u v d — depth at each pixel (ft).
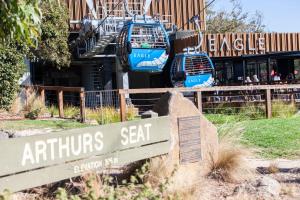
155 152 19.47
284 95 58.59
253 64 85.92
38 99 55.98
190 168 21.24
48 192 17.93
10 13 15.72
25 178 14.48
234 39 84.89
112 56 80.69
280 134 33.42
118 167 21.25
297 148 29.66
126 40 66.80
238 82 86.17
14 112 55.06
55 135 15.33
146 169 19.17
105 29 73.46
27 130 37.93
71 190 17.69
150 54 69.15
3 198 12.76
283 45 88.12
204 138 22.02
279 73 84.53
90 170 16.53
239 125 30.63
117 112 47.91
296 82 69.05
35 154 14.73
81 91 46.39
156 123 19.54
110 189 15.92
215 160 22.08
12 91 50.78
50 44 66.49
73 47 84.12
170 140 20.30
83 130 16.25
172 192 17.31
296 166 24.84
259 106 50.16
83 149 16.24
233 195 18.66
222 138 23.84
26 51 50.78
